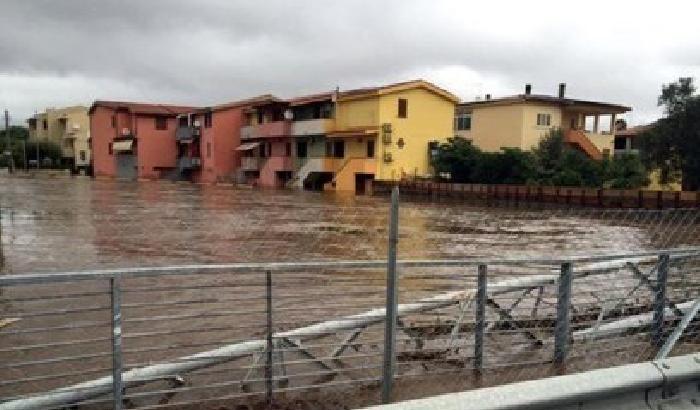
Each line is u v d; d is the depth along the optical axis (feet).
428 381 16.84
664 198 93.04
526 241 59.52
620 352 18.80
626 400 6.72
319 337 16.92
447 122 150.00
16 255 45.73
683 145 104.63
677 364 6.92
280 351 15.57
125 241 53.83
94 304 28.81
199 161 196.65
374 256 48.67
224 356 14.89
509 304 23.38
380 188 136.56
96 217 73.67
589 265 22.72
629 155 122.72
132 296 30.42
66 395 12.62
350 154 149.18
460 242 58.44
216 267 12.03
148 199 108.58
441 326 19.69
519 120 146.10
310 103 156.56
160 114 214.07
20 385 17.90
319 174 155.02
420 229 69.67
